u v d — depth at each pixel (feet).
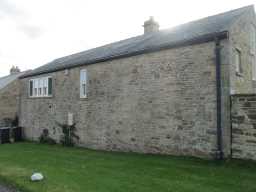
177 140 33.14
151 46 36.35
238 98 28.02
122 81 40.96
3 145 55.06
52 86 57.11
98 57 45.52
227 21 32.68
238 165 26.58
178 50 33.63
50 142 55.83
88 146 46.98
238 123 27.94
